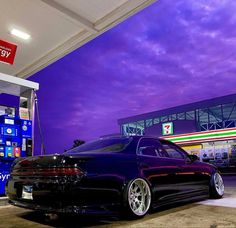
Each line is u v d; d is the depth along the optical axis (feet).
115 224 10.81
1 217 12.88
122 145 12.91
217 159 58.70
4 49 24.20
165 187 13.19
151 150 13.92
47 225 10.98
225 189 22.85
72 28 23.06
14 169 12.11
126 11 20.89
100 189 10.55
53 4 19.83
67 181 9.97
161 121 111.45
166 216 12.04
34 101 21.91
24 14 20.88
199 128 98.48
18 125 20.38
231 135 55.06
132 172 11.76
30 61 28.43
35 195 10.55
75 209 9.87
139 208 11.73
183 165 14.84
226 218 11.35
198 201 16.06
